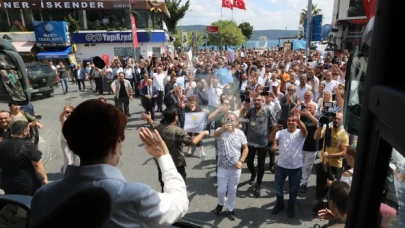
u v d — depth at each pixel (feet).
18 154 10.57
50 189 3.41
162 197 3.57
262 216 13.48
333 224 6.95
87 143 3.27
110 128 3.38
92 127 3.28
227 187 13.71
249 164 15.93
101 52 83.41
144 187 3.37
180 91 21.38
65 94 50.01
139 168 18.88
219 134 13.01
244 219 13.30
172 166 4.20
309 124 14.37
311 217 13.02
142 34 82.84
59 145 23.80
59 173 18.31
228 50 46.96
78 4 80.18
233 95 16.83
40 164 11.08
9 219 7.04
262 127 14.88
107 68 50.80
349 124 3.23
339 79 20.45
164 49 90.22
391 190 2.23
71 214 2.81
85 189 3.07
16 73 6.29
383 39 2.12
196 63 48.14
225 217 13.43
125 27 83.15
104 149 3.36
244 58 52.03
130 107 38.17
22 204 7.23
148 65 52.11
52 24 76.89
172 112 13.10
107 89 49.47
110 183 3.18
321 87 20.90
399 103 1.77
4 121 14.11
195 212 13.85
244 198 15.07
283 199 13.60
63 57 77.87
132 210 3.15
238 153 12.98
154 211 3.33
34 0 78.59
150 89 29.81
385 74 2.13
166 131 13.01
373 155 2.33
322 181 12.24
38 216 3.31
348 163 8.20
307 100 17.81
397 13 2.04
